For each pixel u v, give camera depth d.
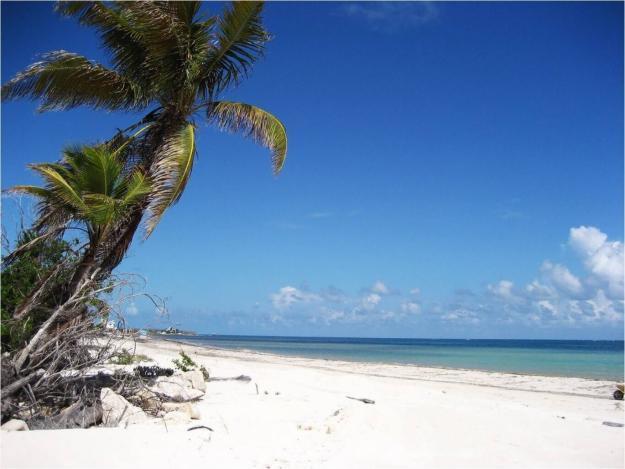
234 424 8.58
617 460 7.64
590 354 65.06
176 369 15.05
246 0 11.39
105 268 10.32
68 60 10.83
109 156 9.68
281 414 9.70
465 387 18.72
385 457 7.18
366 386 16.77
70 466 5.88
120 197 10.17
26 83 10.80
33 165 8.97
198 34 11.81
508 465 7.15
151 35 11.11
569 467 7.20
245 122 12.67
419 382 19.92
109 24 11.52
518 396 16.42
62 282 9.77
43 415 8.19
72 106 11.65
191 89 11.74
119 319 9.46
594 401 15.73
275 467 6.44
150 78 11.90
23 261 9.84
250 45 12.22
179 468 6.07
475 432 8.76
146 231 9.94
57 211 10.40
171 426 7.98
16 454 6.10
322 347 89.19
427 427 8.79
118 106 12.08
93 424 8.00
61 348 8.91
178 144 10.73
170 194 10.30
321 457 7.01
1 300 9.38
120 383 9.72
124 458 6.23
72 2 10.97
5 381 8.09
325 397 12.76
